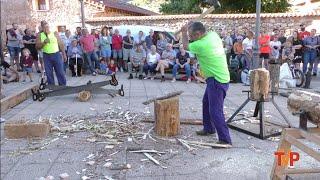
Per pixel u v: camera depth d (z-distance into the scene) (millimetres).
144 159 4531
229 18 17516
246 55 11898
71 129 5719
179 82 11648
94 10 23078
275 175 3729
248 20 17422
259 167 4297
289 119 6555
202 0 24125
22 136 5328
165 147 4957
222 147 4934
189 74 11648
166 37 14258
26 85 10602
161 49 13602
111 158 4570
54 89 8430
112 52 14344
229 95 9148
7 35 13352
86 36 13328
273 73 6270
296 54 12484
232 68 11617
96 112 7043
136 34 15359
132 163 4414
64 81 9211
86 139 5273
